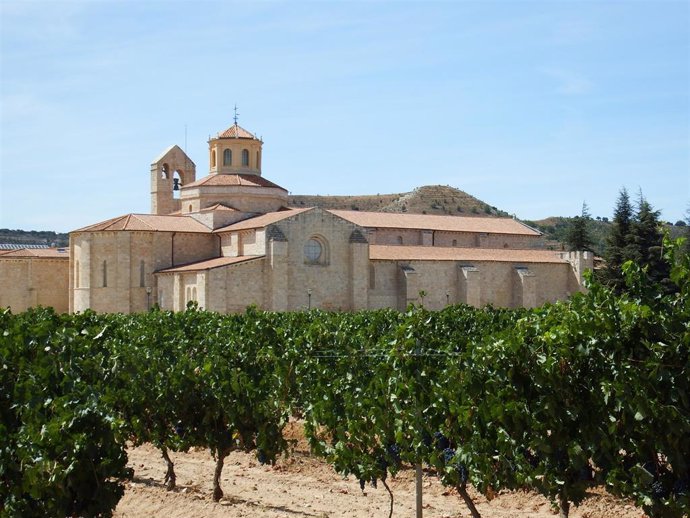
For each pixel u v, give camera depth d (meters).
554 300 106.00
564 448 21.03
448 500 28.28
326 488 30.27
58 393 22.31
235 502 27.62
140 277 88.62
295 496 28.89
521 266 103.00
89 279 88.38
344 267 90.06
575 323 20.23
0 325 28.34
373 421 26.28
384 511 26.69
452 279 97.94
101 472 20.48
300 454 36.19
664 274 112.38
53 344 24.28
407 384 24.48
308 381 33.91
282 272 84.50
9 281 99.38
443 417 23.81
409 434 24.97
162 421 30.03
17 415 21.61
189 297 83.56
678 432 18.55
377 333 45.34
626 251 112.12
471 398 22.41
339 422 28.62
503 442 21.50
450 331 43.50
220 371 29.62
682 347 18.86
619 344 19.61
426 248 101.00
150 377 30.47
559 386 20.67
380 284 93.94
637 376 19.02
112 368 31.00
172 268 88.38
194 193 97.94
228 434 29.05
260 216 94.12
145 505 26.80
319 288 88.31
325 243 89.12
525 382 21.48
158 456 37.09
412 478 31.22
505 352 21.55
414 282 93.88
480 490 22.44
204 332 43.50
